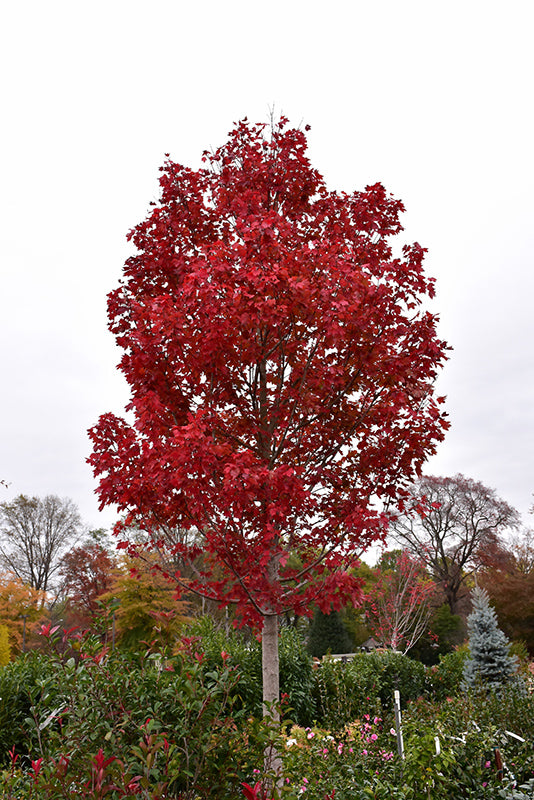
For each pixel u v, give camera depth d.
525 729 6.11
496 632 14.38
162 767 3.38
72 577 35.44
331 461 5.35
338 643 23.70
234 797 3.63
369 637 31.09
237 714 4.00
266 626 4.84
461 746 4.77
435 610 27.84
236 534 4.64
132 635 17.48
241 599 4.72
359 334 4.86
